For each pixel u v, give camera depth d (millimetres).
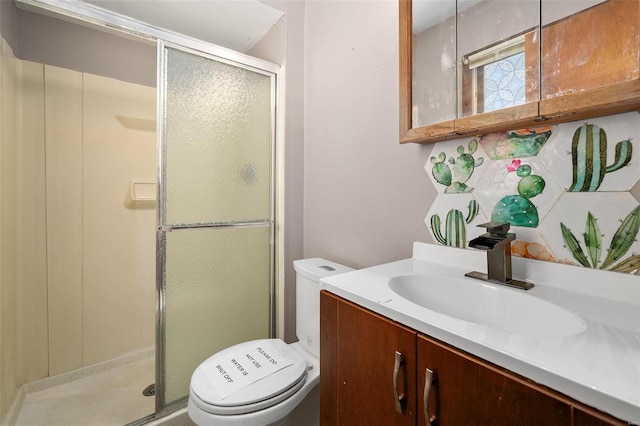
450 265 1052
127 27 1338
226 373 1105
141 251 2008
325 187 1628
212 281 1579
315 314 1298
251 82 1686
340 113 1518
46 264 1692
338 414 831
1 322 1359
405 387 646
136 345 2006
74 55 1764
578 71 736
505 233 847
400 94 1127
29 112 1619
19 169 1568
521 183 893
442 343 583
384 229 1305
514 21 857
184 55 1479
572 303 707
